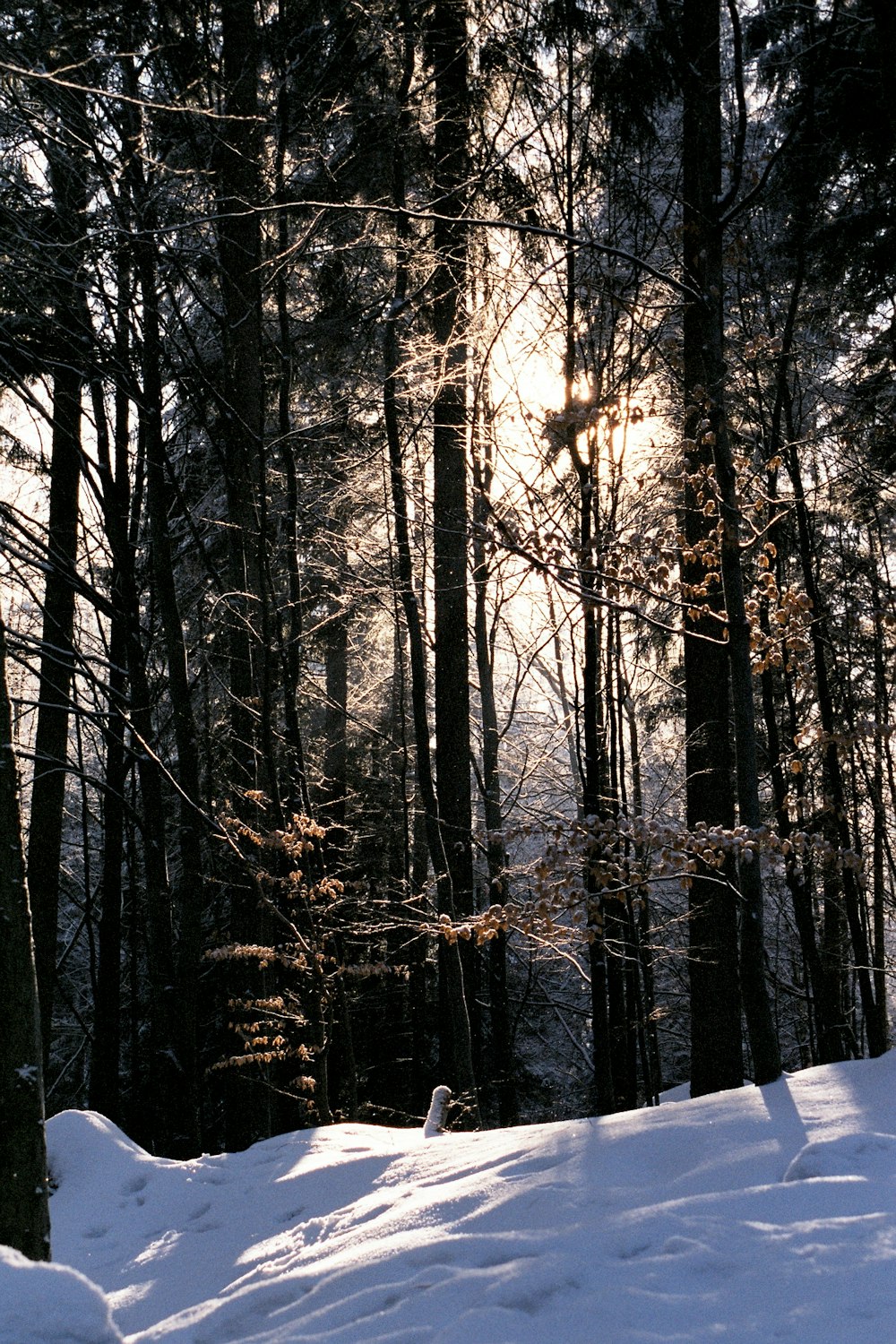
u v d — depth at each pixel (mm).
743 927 6828
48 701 15070
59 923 23078
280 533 15500
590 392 11055
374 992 20688
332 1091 20000
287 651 14562
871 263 12430
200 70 11812
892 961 20531
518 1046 24812
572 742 19359
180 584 17547
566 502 11500
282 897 12867
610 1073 12406
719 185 7930
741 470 10094
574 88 12766
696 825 7230
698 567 11031
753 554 8469
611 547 8109
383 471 15938
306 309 15805
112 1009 16219
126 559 13688
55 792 15148
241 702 13008
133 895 18484
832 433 11742
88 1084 21406
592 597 7738
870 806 17625
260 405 12852
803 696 16500
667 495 13719
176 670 12531
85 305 12125
